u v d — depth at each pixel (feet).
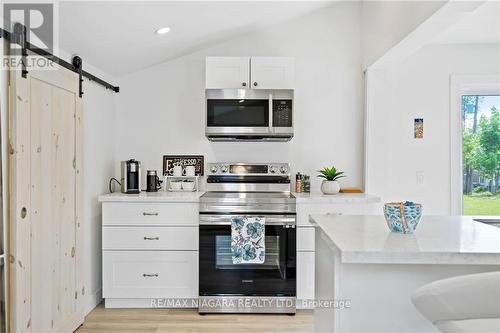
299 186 13.21
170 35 11.27
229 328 10.32
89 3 8.02
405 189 13.44
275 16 12.55
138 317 11.03
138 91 13.65
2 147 7.16
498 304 3.88
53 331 8.84
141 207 11.54
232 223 11.16
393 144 13.47
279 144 13.65
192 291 11.55
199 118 13.66
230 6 10.54
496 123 13.60
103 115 12.48
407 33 9.33
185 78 13.65
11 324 7.30
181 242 11.56
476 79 13.33
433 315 4.11
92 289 11.66
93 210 11.71
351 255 4.80
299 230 11.61
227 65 12.37
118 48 10.96
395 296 5.30
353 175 13.70
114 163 13.50
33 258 7.95
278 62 12.41
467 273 5.29
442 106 13.43
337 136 13.70
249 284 11.30
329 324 5.99
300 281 11.62
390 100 13.35
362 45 13.53
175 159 13.65
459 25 11.42
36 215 8.05
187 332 10.03
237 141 13.62
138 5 8.77
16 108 7.29
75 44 9.68
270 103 12.19
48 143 8.55
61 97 9.17
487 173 13.61
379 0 11.55
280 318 11.07
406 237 5.66
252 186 13.16
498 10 10.06
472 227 6.53
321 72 13.65
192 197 11.49
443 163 13.44
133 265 11.56
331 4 13.25
